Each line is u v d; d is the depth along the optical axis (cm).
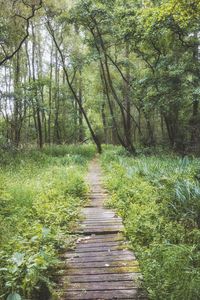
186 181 879
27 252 529
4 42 2002
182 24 1212
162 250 559
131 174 1291
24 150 2278
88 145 3472
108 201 1053
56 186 1155
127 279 514
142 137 3000
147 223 710
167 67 2086
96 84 3712
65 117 3784
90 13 2264
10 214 848
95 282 507
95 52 2520
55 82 3450
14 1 1917
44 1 2158
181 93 1998
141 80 2153
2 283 465
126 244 669
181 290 445
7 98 2592
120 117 4066
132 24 1967
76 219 859
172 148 2347
